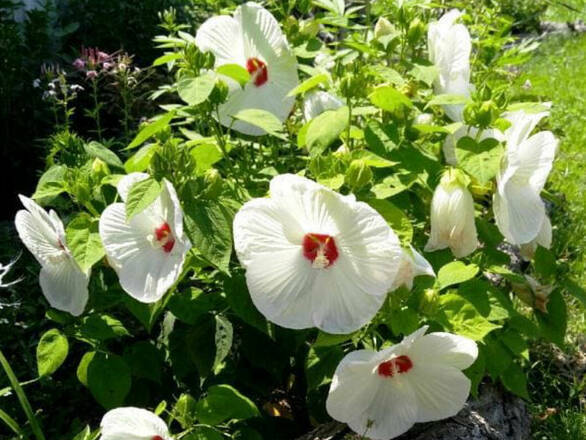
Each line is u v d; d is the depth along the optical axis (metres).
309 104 1.04
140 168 0.95
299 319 0.81
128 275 0.87
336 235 0.79
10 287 1.41
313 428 1.10
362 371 0.81
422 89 1.12
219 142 1.00
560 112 2.60
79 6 2.32
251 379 1.03
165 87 1.25
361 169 0.83
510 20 1.64
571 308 1.59
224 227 0.84
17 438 1.12
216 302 0.97
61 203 1.29
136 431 0.84
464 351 0.81
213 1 1.32
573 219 1.88
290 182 0.76
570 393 1.35
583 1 3.76
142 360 0.99
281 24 1.21
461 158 0.89
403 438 0.99
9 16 2.24
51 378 1.22
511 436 1.07
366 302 0.80
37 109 1.95
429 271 0.83
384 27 1.12
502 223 0.96
